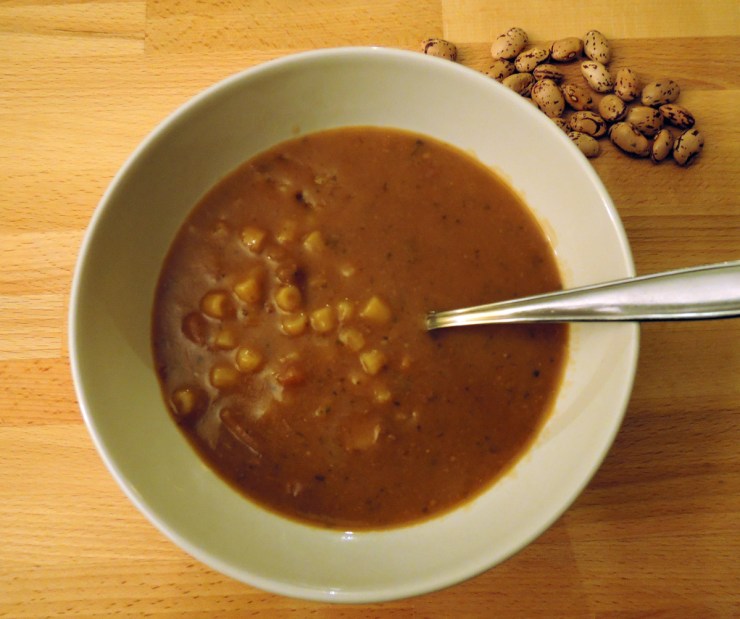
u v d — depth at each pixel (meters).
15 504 0.27
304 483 0.26
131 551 0.27
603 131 0.30
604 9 0.31
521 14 0.31
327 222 0.27
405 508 0.26
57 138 0.30
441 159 0.28
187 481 0.25
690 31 0.31
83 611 0.27
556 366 0.26
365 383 0.26
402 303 0.27
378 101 0.27
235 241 0.27
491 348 0.27
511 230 0.27
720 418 0.28
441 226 0.27
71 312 0.24
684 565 0.27
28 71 0.30
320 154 0.28
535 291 0.27
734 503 0.28
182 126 0.26
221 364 0.26
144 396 0.26
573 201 0.26
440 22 0.31
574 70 0.31
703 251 0.29
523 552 0.28
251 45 0.31
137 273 0.26
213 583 0.27
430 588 0.22
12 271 0.29
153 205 0.26
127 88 0.30
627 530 0.28
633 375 0.23
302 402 0.26
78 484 0.28
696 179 0.30
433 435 0.26
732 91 0.31
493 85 0.26
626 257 0.24
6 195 0.29
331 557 0.25
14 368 0.28
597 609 0.27
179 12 0.31
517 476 0.26
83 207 0.29
